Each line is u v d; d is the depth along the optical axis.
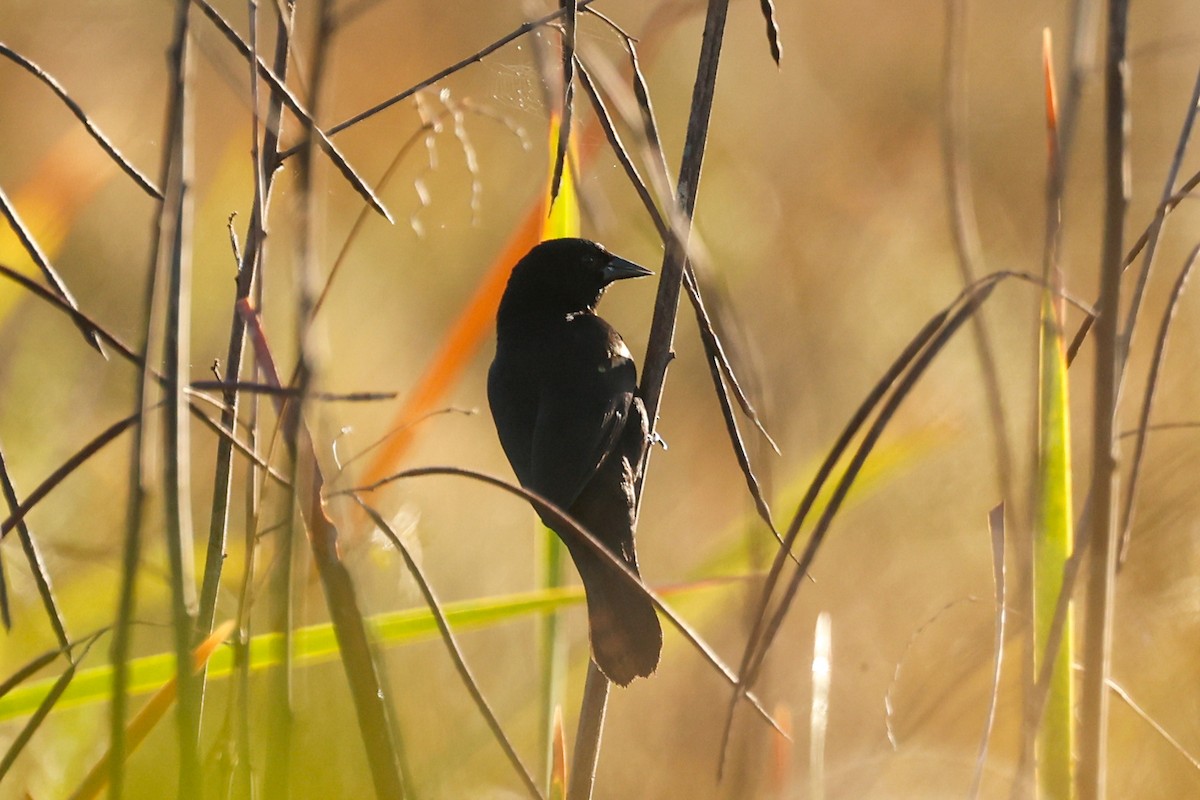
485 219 17.14
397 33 18.62
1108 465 5.55
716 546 8.58
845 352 14.93
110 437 5.06
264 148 6.27
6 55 5.52
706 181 16.53
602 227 8.05
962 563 11.87
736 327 7.07
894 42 20.47
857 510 12.41
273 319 13.07
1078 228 16.89
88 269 15.87
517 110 9.12
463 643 10.73
